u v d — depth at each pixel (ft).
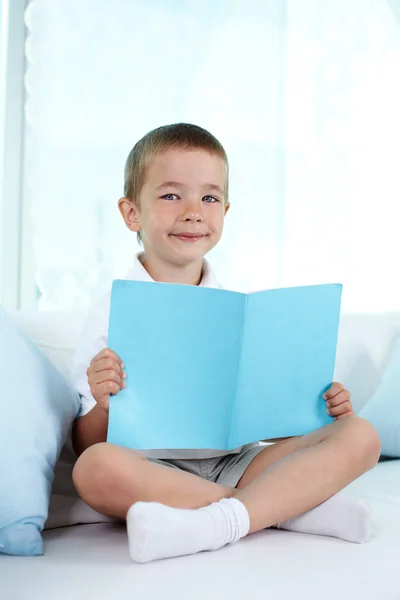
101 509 3.51
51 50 8.50
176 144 4.75
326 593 2.70
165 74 8.88
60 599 2.63
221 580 2.81
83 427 4.08
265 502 3.42
